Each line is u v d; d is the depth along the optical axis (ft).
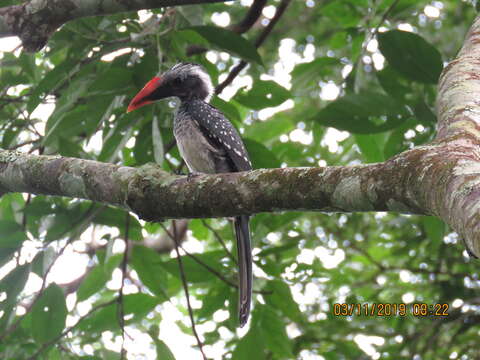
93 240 43.68
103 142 31.83
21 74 33.83
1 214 37.04
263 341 33.24
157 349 31.86
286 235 43.42
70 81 31.35
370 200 17.63
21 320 31.60
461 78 21.39
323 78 52.13
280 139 49.11
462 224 12.67
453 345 44.39
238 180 20.67
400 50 31.04
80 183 23.81
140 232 34.40
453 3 61.36
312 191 19.04
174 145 38.32
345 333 44.73
